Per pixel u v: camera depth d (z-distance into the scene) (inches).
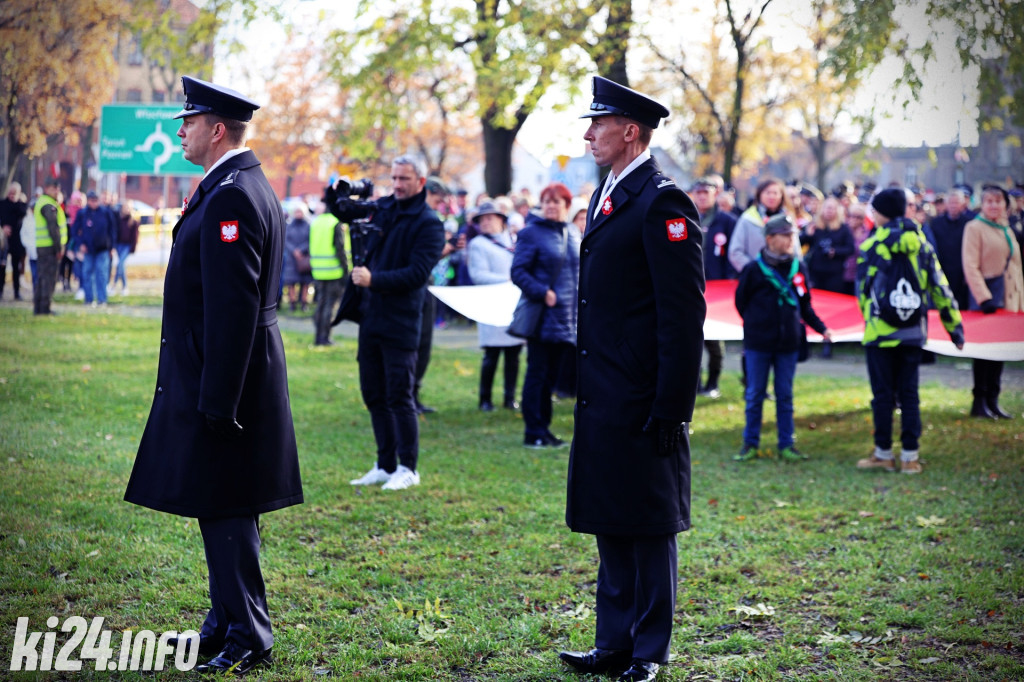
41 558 197.2
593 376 150.3
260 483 151.0
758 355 313.3
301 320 703.7
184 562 197.9
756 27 647.1
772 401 420.8
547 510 243.9
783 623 176.7
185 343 147.8
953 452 319.6
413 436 262.8
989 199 361.4
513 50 616.7
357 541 218.7
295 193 1921.8
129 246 842.2
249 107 152.6
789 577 199.2
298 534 221.6
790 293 311.3
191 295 147.3
